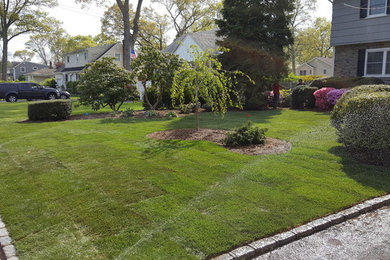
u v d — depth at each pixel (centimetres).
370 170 481
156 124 972
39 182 445
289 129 826
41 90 2639
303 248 288
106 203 367
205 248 272
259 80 1468
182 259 257
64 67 4628
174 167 502
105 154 590
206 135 743
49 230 308
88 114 1338
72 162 543
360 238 306
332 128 824
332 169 485
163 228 306
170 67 1222
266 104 1523
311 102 1389
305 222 323
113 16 4128
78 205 364
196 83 784
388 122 496
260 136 650
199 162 527
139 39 4431
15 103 2189
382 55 1327
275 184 422
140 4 2891
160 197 382
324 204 361
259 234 296
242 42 1475
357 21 1357
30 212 349
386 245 294
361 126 518
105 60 1302
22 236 298
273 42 1534
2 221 330
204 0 4022
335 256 277
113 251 269
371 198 383
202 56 770
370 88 627
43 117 1155
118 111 1361
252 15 1511
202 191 399
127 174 470
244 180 438
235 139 641
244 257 267
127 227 310
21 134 857
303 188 407
